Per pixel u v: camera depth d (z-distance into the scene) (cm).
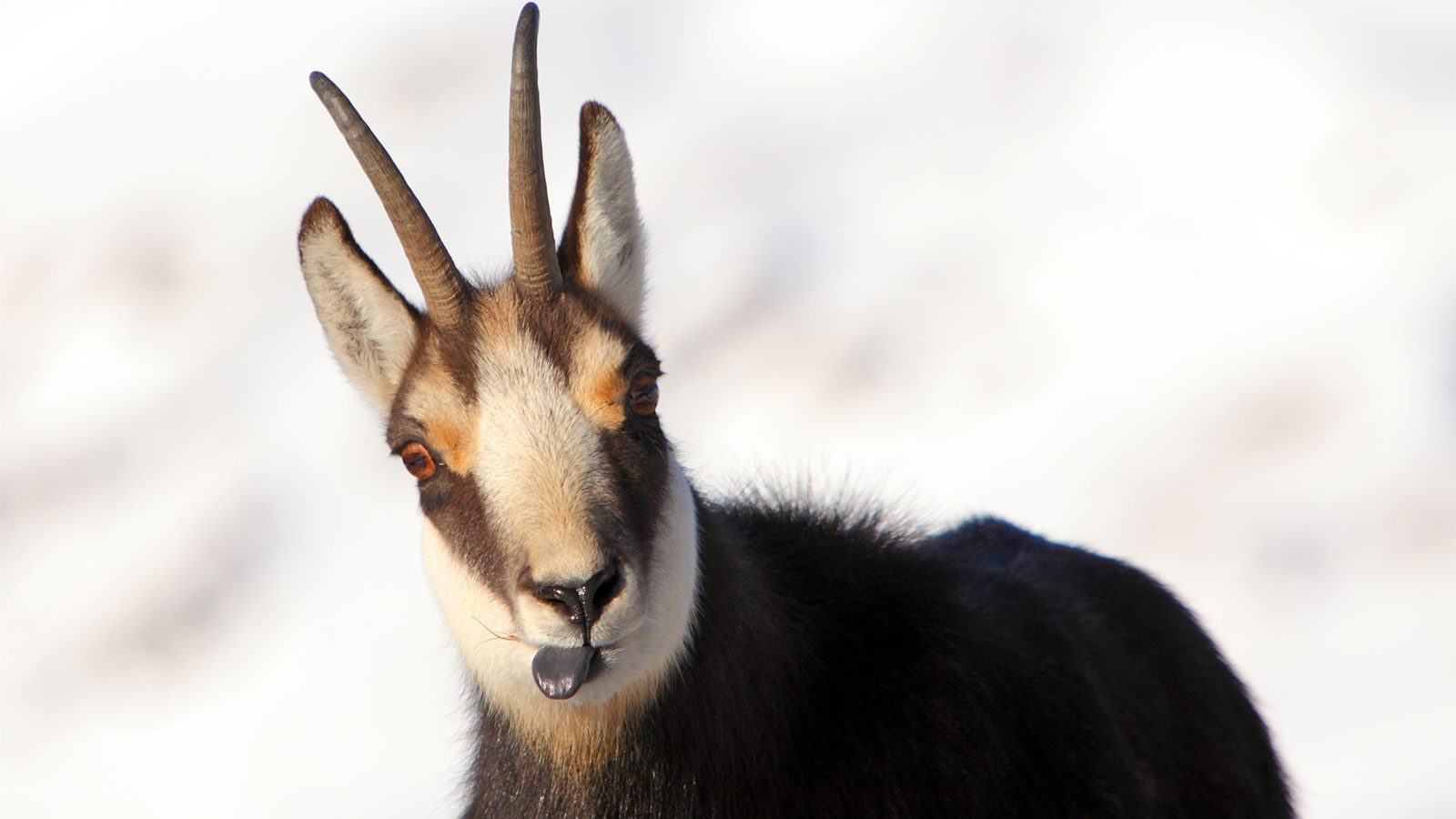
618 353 1672
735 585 1750
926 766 1722
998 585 2056
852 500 2091
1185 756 2070
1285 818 2266
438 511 1683
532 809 1741
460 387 1667
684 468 2028
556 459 1588
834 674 1784
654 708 1680
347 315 1848
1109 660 2036
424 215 1730
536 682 1517
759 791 1712
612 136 1833
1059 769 1806
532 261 1734
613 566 1526
